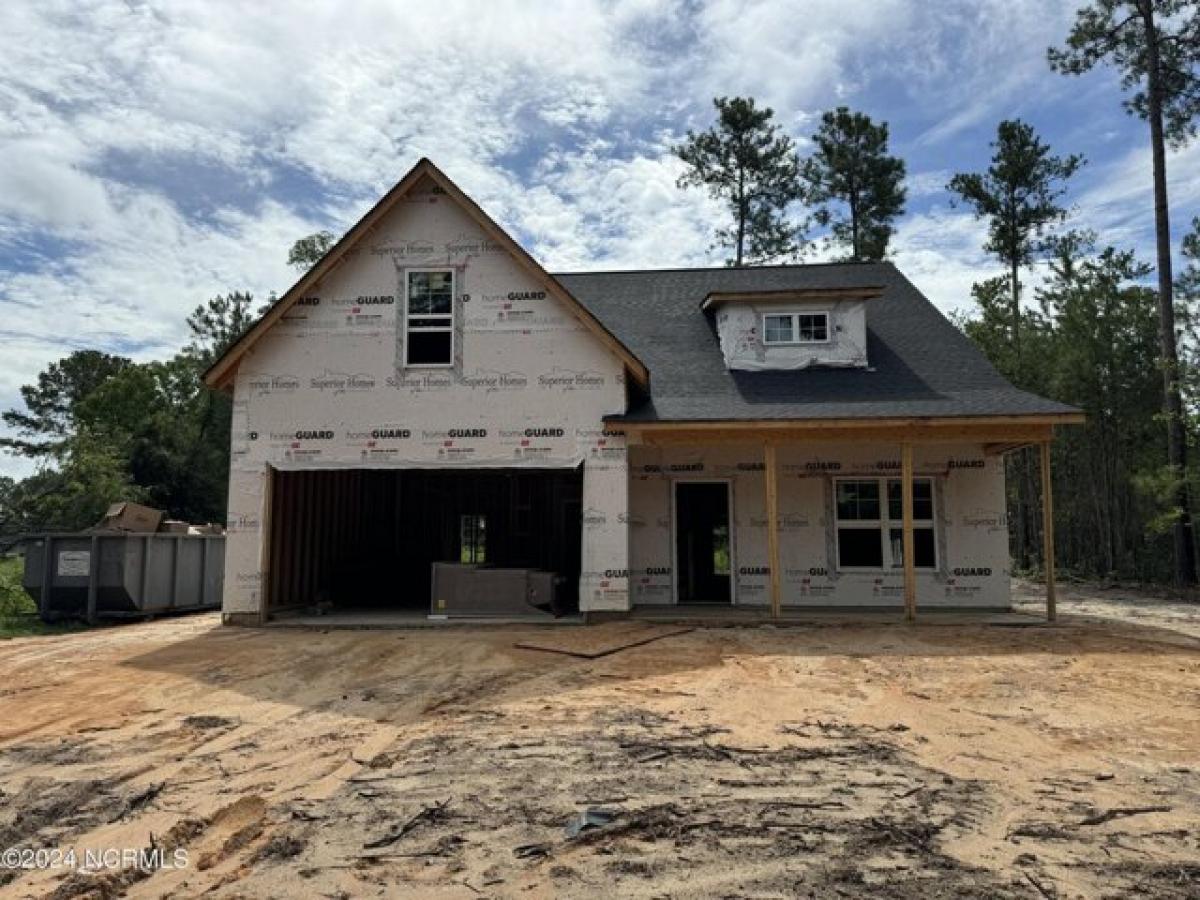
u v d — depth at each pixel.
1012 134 30.02
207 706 7.27
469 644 10.51
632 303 17.42
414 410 13.09
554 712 6.86
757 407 12.88
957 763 5.39
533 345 13.07
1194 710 6.88
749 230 35.31
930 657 9.39
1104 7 22.48
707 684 7.91
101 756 5.73
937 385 13.73
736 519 14.57
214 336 44.22
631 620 12.48
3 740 6.20
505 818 4.42
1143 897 3.43
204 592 15.94
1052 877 3.63
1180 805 4.58
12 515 24.00
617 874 3.70
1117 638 10.86
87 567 13.84
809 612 13.50
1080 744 5.86
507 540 17.98
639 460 14.78
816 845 4.00
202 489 39.88
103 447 29.14
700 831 4.19
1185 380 20.91
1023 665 8.91
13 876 3.85
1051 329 26.25
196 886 3.72
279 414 13.16
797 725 6.37
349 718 6.79
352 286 13.34
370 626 12.34
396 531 18.31
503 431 12.99
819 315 15.05
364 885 3.64
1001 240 30.44
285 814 4.56
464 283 13.26
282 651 10.07
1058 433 25.33
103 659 9.59
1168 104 22.30
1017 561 28.06
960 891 3.49
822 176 34.69
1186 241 21.95
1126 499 23.95
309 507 14.73
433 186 13.42
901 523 14.27
